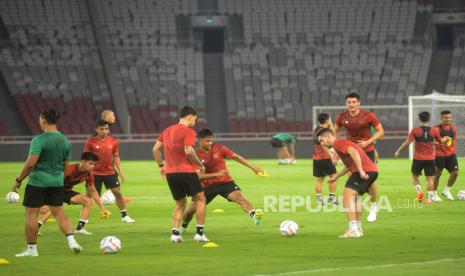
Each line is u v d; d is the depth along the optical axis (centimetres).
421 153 5772
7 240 3922
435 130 5769
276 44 18500
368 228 4219
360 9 18850
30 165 3247
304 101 17350
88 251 3488
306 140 14338
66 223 3400
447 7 18412
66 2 18475
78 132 16150
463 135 13638
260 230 4222
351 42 18425
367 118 4628
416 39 18288
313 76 17888
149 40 18425
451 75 17450
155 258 3238
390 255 3234
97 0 18800
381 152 14025
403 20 18588
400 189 6975
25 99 16650
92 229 4384
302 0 19050
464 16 17988
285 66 18075
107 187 4750
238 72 17925
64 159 3356
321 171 5706
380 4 18825
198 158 4044
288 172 10012
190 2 18912
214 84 17862
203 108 17200
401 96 17275
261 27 18738
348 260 3108
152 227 4481
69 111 16600
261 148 14462
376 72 17825
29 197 3297
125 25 18588
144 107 17150
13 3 18300
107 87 17250
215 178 4131
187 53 18288
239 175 9481
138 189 7531
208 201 4194
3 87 16900
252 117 16950
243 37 18625
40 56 17625
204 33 19338
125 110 16650
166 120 16938
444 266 2894
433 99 12788
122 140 14500
